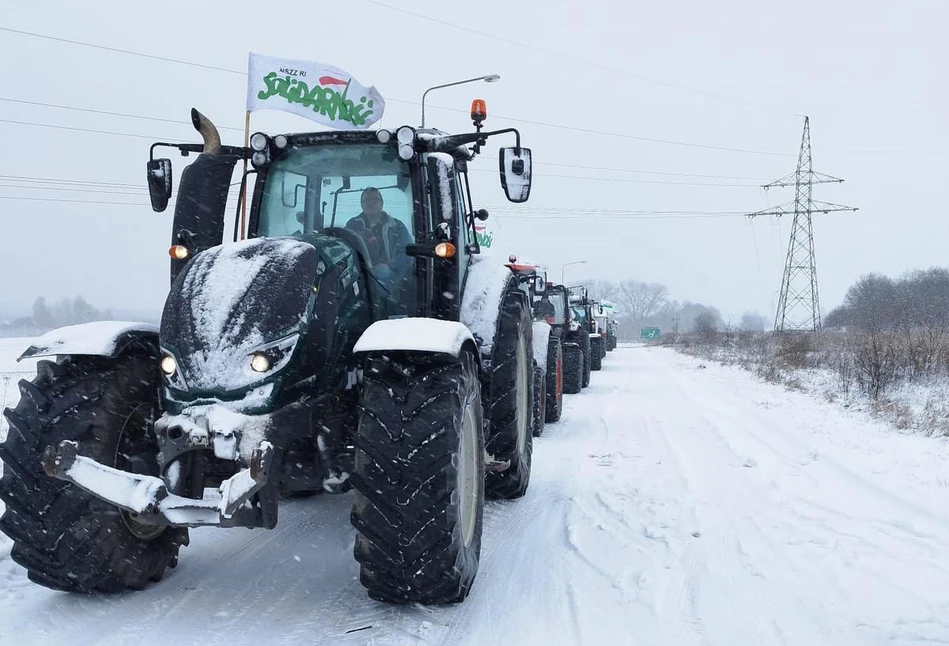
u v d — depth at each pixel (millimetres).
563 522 5602
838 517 5602
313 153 4867
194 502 3398
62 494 3607
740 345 33438
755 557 4730
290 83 6016
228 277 3775
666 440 9352
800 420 10297
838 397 12664
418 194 4676
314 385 3818
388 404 3635
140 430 4023
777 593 4129
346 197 4816
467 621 3729
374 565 3594
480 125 5164
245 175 4957
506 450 5680
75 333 3861
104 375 3881
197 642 3426
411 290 4688
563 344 15328
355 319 4250
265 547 4848
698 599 4059
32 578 3736
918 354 13383
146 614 3734
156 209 5004
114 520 3789
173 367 3645
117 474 3418
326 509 5785
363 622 3680
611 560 4695
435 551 3551
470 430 4105
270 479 3496
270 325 3623
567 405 13281
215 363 3547
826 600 3998
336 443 3994
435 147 4797
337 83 6066
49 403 3713
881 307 29875
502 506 6090
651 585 4246
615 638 3562
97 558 3740
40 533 3594
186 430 3494
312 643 3438
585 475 7316
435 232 4547
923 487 6211
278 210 4879
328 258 4082
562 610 3904
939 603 3875
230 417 3479
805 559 4668
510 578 4379
